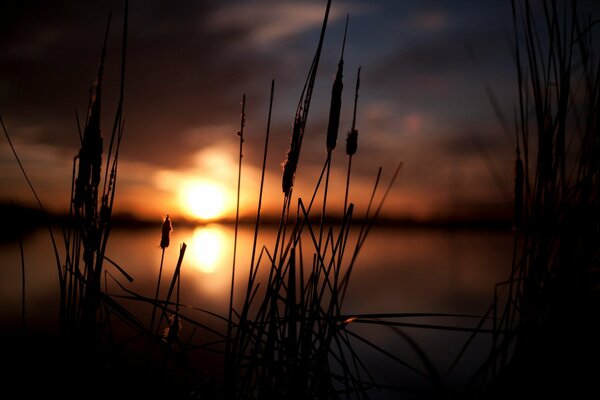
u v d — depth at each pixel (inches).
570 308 53.4
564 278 54.3
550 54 56.3
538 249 56.1
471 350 148.6
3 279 289.9
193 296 256.7
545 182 56.2
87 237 52.7
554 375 52.7
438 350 151.3
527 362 53.9
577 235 54.7
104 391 53.1
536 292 55.7
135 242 778.8
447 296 284.2
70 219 52.9
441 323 197.6
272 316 56.2
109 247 635.5
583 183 55.1
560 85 55.4
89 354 52.7
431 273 397.4
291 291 56.7
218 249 889.5
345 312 239.3
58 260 53.1
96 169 52.4
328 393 55.8
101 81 51.8
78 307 53.1
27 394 50.9
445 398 50.2
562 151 55.2
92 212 52.7
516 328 53.4
